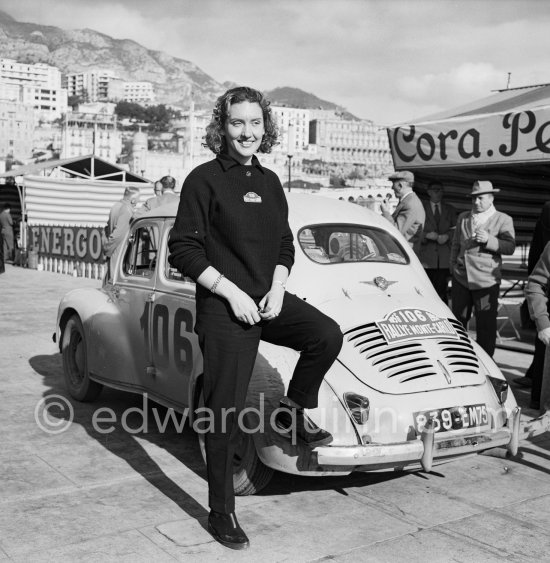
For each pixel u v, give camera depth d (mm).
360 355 3943
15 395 6262
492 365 4418
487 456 4902
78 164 26094
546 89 9531
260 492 4133
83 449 4855
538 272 4344
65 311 6102
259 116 3230
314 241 4480
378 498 4082
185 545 3416
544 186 12008
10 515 3746
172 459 4684
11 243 23719
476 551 3434
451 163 8656
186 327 4605
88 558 3273
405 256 4809
